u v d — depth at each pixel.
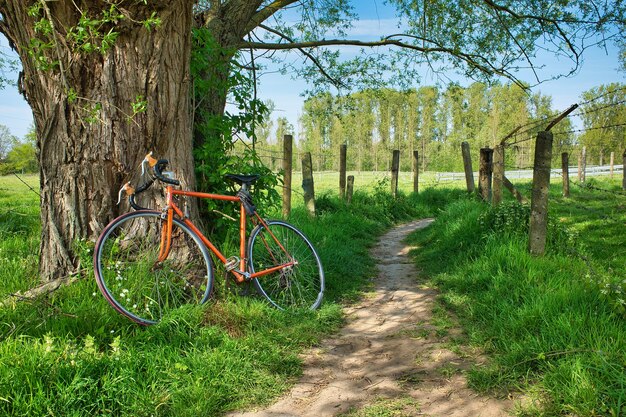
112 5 3.65
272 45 8.27
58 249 4.05
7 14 3.89
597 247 6.59
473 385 3.11
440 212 10.56
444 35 8.88
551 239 5.82
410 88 10.14
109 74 3.95
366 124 75.12
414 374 3.37
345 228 9.40
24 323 3.36
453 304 4.84
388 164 73.50
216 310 3.97
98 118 3.98
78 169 4.04
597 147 49.47
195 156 5.00
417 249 8.22
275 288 4.71
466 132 58.91
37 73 3.99
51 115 4.00
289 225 4.91
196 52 4.79
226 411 2.89
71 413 2.58
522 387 3.00
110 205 4.09
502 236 6.34
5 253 5.01
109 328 3.50
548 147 5.40
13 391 2.57
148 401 2.78
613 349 3.06
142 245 4.13
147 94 4.08
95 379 2.86
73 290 3.85
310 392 3.15
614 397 2.63
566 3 7.86
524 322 3.78
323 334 4.20
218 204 4.91
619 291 3.76
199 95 5.24
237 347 3.54
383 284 6.01
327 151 71.81
